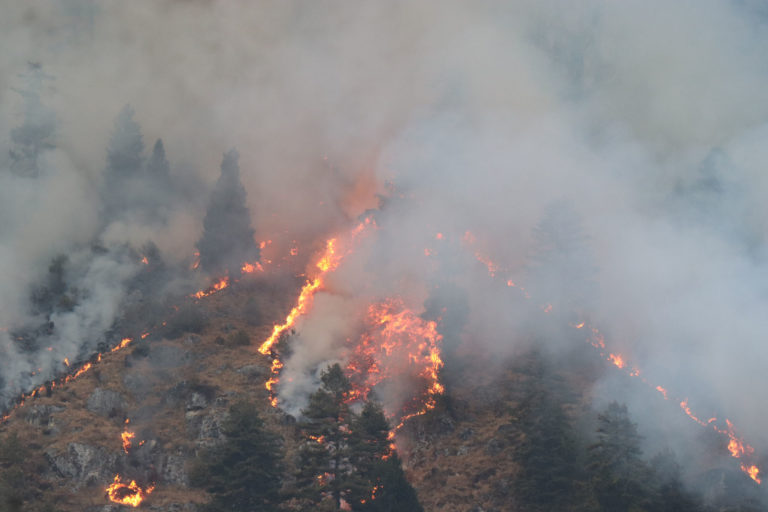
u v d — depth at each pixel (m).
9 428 124.56
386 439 120.00
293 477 124.81
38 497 116.38
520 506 121.06
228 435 117.06
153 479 123.75
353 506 116.62
